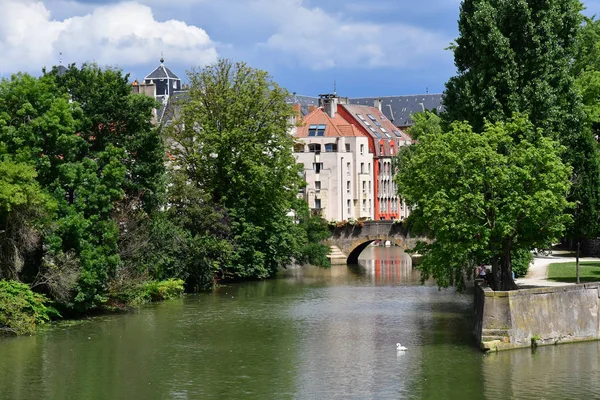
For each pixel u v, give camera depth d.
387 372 53.62
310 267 134.00
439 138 65.69
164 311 79.31
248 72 106.00
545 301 59.41
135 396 49.03
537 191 62.00
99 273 72.31
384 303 84.81
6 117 70.50
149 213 84.94
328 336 65.81
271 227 108.81
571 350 57.78
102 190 73.00
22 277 69.62
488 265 89.06
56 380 52.41
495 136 64.12
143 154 82.31
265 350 60.78
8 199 64.88
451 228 62.59
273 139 105.94
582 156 85.81
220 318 75.06
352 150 186.75
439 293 93.25
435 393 48.84
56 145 71.75
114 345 62.53
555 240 65.06
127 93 81.75
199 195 97.06
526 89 73.25
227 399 48.38
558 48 75.38
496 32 73.75
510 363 54.84
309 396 48.84
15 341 63.72
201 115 103.38
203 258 95.44
